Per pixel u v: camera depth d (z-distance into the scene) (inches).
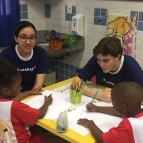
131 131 45.6
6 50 83.7
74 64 131.0
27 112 54.9
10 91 56.6
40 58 86.4
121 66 72.3
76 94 62.1
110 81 75.8
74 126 52.1
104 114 57.7
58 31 134.5
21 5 127.5
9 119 55.5
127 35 100.1
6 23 118.3
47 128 53.1
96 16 113.3
